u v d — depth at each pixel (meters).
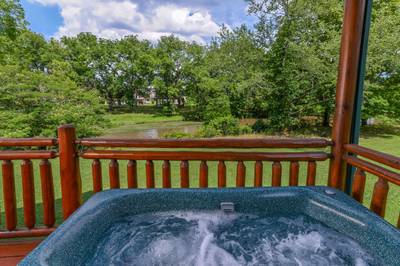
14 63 10.66
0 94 7.86
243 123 12.88
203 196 2.03
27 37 14.61
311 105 11.10
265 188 2.08
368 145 8.09
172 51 22.20
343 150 2.10
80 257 1.52
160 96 23.16
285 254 1.73
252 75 11.67
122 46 22.78
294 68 10.60
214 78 14.01
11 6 12.31
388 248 1.48
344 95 2.04
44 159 1.89
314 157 2.12
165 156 2.05
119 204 1.93
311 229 1.91
